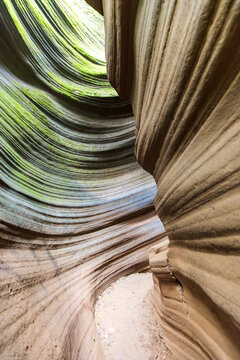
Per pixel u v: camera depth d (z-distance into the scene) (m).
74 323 4.48
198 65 2.03
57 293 4.88
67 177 8.76
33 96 8.49
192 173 2.48
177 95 2.49
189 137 2.57
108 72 5.31
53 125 8.95
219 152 1.96
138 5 3.26
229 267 1.89
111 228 9.64
